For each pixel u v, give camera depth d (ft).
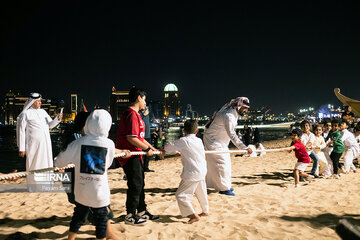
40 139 19.49
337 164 27.20
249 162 38.86
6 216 14.83
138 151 13.50
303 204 17.43
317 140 25.79
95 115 9.93
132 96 13.88
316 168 25.98
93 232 12.55
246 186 22.44
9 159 84.99
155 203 17.22
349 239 4.12
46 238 11.90
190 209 14.01
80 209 9.96
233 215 15.17
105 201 9.83
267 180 25.32
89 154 9.69
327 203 17.67
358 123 34.81
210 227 13.34
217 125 19.70
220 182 19.48
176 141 14.47
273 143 92.27
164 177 27.20
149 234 12.26
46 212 15.56
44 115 20.38
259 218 14.71
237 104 19.44
